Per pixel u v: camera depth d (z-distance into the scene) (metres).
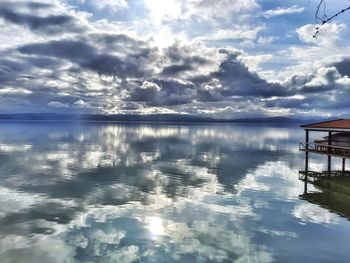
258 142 100.31
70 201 24.67
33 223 19.64
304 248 16.48
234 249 16.30
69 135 123.56
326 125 36.81
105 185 30.73
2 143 79.94
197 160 51.09
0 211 21.91
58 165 43.38
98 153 59.59
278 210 22.72
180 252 15.90
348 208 23.28
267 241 17.27
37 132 145.50
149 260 15.06
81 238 17.44
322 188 30.11
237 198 26.19
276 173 38.84
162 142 92.50
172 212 22.16
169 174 37.34
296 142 102.75
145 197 26.20
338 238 17.73
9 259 14.88
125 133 150.00
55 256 15.27
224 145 84.69
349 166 45.88
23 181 32.03
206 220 20.50
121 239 17.36
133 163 46.50
